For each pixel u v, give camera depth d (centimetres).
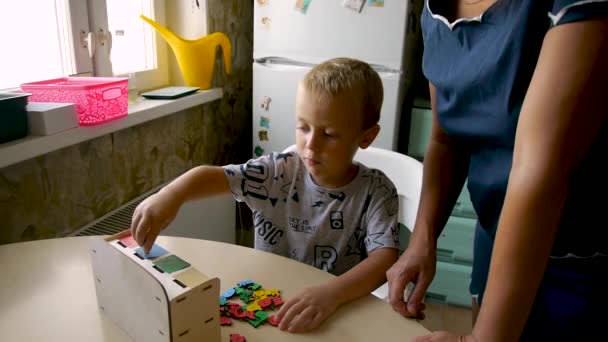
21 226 107
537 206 47
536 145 47
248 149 244
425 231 77
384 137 179
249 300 69
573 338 66
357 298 71
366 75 88
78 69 133
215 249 84
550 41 48
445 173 83
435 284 189
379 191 93
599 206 61
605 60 44
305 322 64
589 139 46
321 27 177
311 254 97
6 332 61
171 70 190
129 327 60
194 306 53
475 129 70
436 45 73
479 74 65
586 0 44
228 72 189
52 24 129
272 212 97
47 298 68
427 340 57
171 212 78
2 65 116
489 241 82
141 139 150
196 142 188
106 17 142
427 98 202
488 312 51
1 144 96
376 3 168
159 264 57
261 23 186
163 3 183
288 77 185
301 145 87
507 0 61
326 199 94
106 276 62
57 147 107
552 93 46
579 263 65
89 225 125
